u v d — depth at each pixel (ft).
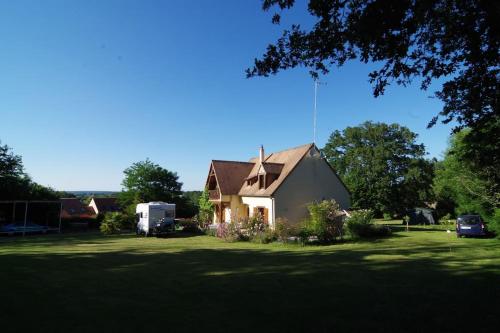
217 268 44.11
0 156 142.92
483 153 27.27
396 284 33.14
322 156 105.09
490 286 31.60
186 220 122.62
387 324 21.95
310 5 19.69
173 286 33.78
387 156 145.18
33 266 47.21
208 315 24.23
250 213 110.42
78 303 27.76
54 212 150.82
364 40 18.93
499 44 19.60
